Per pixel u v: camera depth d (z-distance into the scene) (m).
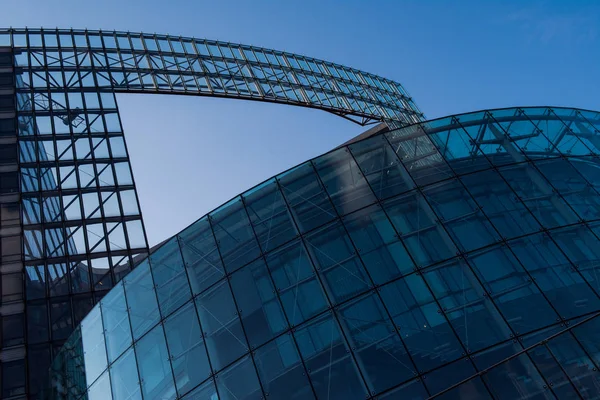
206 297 23.33
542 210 21.52
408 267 20.52
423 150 24.23
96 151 41.47
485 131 24.80
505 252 20.27
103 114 44.50
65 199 38.31
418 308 19.50
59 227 36.91
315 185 24.12
